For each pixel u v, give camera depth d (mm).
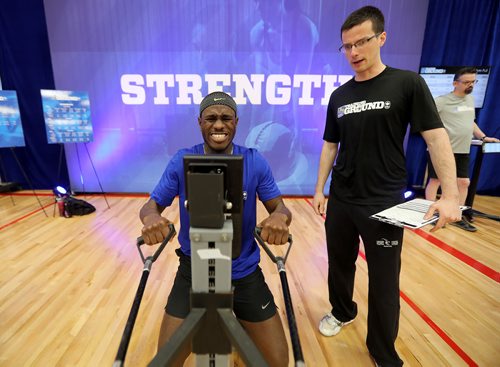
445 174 1198
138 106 4211
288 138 4336
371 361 1568
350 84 1441
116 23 3930
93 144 4336
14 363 1521
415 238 3129
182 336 668
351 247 1569
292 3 3879
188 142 4348
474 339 1740
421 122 1252
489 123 4473
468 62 4273
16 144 3848
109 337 1699
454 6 4086
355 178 1418
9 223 3361
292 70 4098
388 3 3879
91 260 2562
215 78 4117
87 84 4129
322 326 1762
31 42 4176
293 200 4371
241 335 684
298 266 2516
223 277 719
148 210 1146
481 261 2654
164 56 4047
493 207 4191
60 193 3746
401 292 2180
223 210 684
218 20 3928
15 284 2205
